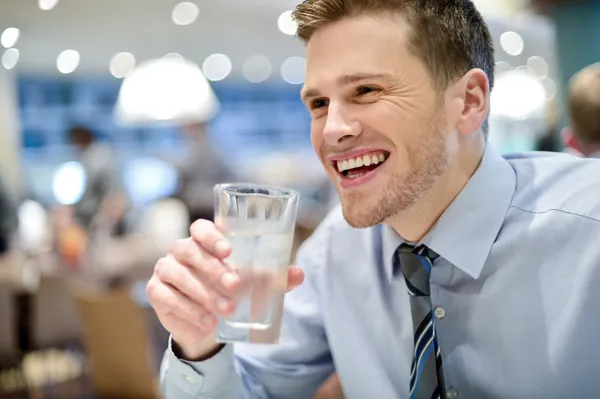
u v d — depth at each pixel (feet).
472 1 3.61
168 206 17.40
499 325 3.58
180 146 32.09
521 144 28.37
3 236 14.35
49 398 10.99
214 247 2.74
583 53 16.62
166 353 3.85
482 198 3.60
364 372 4.12
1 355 11.00
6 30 18.92
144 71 19.60
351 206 3.37
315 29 3.30
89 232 16.31
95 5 18.51
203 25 22.68
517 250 3.57
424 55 3.20
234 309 2.74
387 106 3.19
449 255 3.58
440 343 3.74
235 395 3.73
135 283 11.43
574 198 3.63
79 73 28.76
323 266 4.42
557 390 3.46
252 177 27.14
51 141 30.14
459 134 3.50
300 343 4.38
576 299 3.41
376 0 3.16
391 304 4.04
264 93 37.22
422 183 3.33
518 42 23.75
